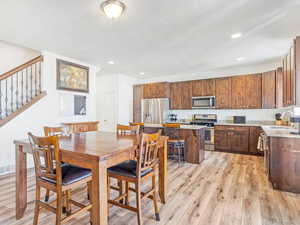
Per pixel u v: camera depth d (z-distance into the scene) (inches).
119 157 59.6
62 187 56.9
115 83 233.6
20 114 128.4
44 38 118.0
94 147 61.7
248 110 194.9
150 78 262.8
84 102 177.8
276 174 99.0
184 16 90.0
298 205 82.4
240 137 177.9
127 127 105.0
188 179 113.7
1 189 98.2
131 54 152.1
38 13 87.0
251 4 79.5
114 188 82.1
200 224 68.3
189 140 149.9
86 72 179.8
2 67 151.5
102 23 97.3
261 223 68.9
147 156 68.8
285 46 133.3
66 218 58.1
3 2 77.7
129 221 70.7
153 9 83.4
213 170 130.6
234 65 189.3
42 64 142.3
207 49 140.1
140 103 245.9
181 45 131.3
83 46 132.8
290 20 94.3
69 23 97.6
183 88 222.5
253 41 123.6
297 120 110.7
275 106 165.8
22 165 73.2
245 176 118.3
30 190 97.2
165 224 68.5
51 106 147.3
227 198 88.7
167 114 226.2
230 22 96.6
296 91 94.9
